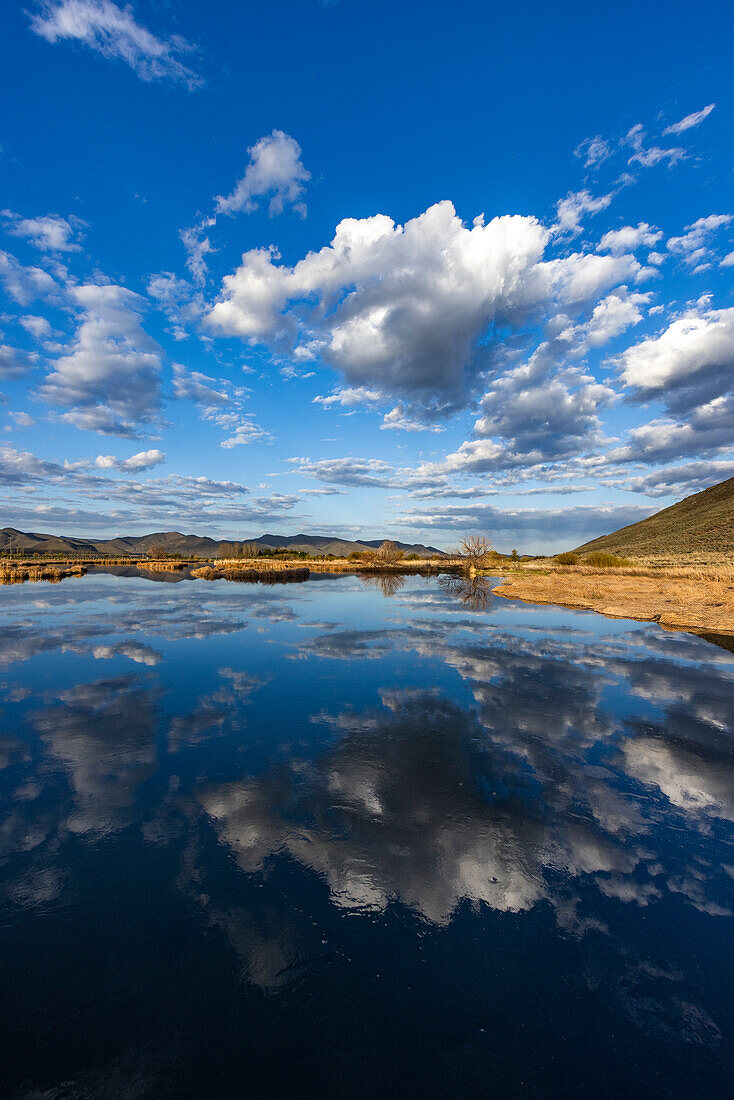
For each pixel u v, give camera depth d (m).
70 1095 2.66
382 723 8.33
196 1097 2.65
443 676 11.16
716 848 4.95
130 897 4.18
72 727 8.16
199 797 5.90
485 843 4.97
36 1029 3.04
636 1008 3.21
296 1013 3.14
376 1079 2.74
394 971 3.46
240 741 7.58
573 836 5.11
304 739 7.66
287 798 5.87
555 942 3.73
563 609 22.95
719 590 26.53
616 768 6.68
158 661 12.66
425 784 6.21
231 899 4.17
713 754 7.12
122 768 6.66
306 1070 2.80
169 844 4.95
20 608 23.11
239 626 17.97
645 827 5.30
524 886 4.35
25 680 10.91
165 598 27.78
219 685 10.52
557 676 11.17
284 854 4.78
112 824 5.31
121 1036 3.01
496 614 21.22
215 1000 3.23
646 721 8.38
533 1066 2.84
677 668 11.81
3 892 4.24
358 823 5.32
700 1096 2.68
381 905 4.11
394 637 15.81
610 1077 2.78
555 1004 3.24
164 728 8.11
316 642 15.05
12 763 6.81
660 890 4.32
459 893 4.26
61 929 3.82
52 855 4.77
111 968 3.47
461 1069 2.81
